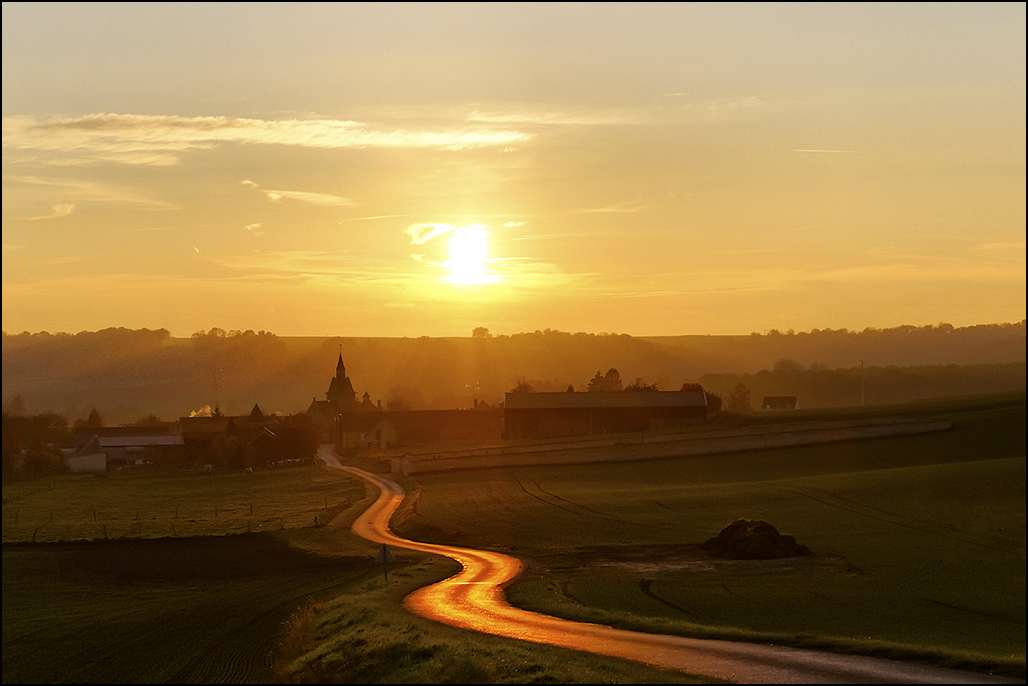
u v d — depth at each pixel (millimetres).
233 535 75938
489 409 192250
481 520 78062
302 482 126188
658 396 167000
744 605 44656
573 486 99562
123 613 49062
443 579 52500
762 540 59625
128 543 72812
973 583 50250
